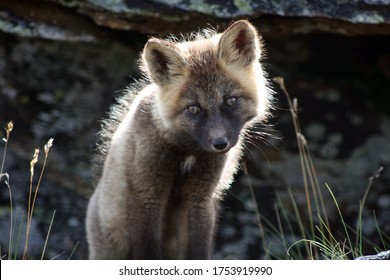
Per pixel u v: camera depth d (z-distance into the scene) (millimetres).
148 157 8961
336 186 13836
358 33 11516
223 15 11078
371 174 13922
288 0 11133
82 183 13453
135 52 13391
